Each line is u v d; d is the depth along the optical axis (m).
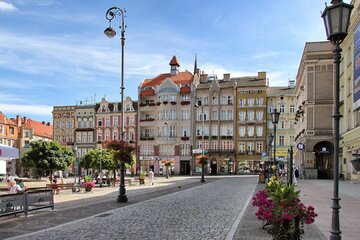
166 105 80.25
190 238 9.79
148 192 26.81
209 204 18.14
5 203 13.16
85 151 86.25
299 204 8.19
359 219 12.69
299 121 56.06
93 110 86.81
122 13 20.44
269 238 9.60
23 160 36.03
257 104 75.00
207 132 77.19
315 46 46.06
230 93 76.75
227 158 74.81
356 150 34.06
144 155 80.62
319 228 10.96
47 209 16.20
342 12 7.27
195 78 80.44
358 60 32.25
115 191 27.92
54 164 35.38
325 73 45.69
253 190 28.08
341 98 41.34
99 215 14.27
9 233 10.65
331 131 44.88
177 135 79.00
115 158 19.97
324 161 46.31
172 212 15.11
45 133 97.94
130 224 12.08
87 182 27.94
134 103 83.94
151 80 86.31
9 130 85.69
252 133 74.75
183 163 78.06
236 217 13.57
